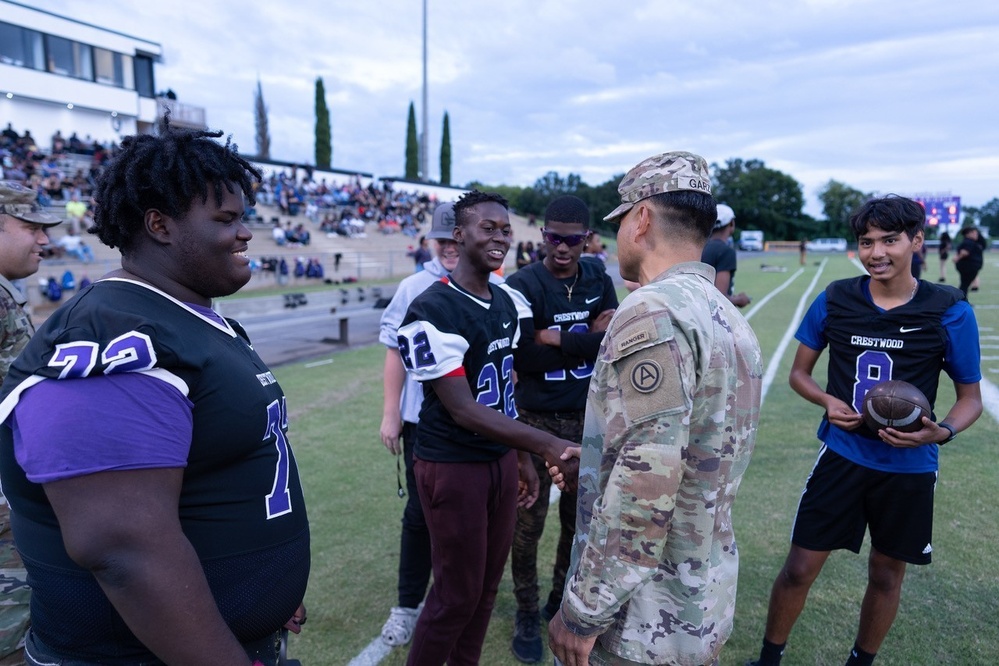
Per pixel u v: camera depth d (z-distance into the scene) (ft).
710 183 5.20
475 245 7.09
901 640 8.63
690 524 4.65
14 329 6.97
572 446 6.37
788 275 79.66
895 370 7.55
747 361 4.87
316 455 16.05
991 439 16.31
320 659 8.40
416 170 188.34
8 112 86.38
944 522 11.90
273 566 4.06
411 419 9.46
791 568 7.76
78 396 3.13
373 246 96.68
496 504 7.34
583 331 9.89
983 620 9.04
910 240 7.36
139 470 3.18
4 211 7.09
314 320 30.86
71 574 3.45
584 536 5.05
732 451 4.71
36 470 3.07
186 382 3.49
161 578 3.14
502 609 9.94
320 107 167.94
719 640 4.83
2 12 83.30
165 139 3.79
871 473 7.35
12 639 6.24
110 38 95.61
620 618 4.79
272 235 82.33
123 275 3.80
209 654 3.25
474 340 7.02
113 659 3.56
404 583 8.85
